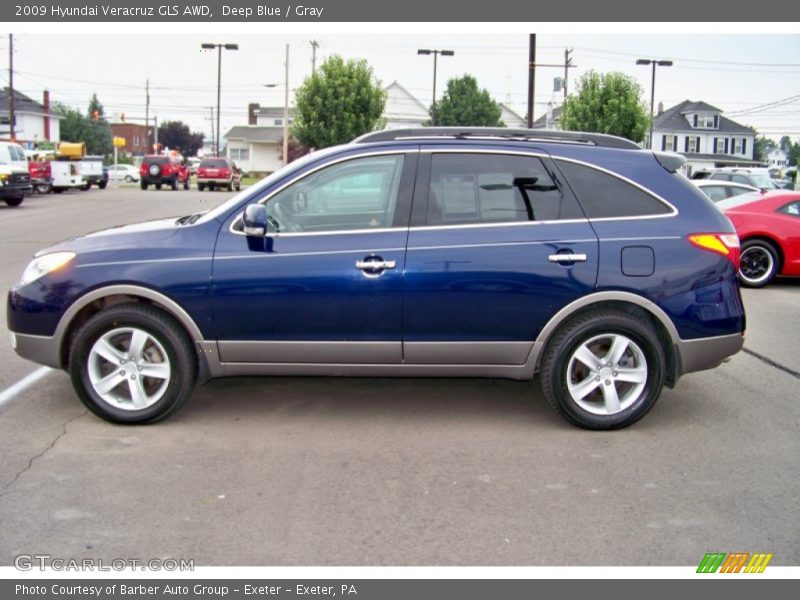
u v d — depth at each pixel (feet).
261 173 249.55
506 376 16.90
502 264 16.20
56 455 15.33
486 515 13.02
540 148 16.87
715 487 14.19
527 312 16.38
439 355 16.58
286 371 16.83
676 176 17.08
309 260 16.25
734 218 37.96
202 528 12.48
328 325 16.40
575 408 16.79
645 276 16.35
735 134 264.31
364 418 17.80
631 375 16.80
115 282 16.35
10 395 18.98
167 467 14.82
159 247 16.56
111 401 16.85
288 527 12.55
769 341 26.00
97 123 339.57
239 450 15.74
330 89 122.21
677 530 12.57
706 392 20.13
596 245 16.33
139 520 12.71
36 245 47.50
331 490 13.91
